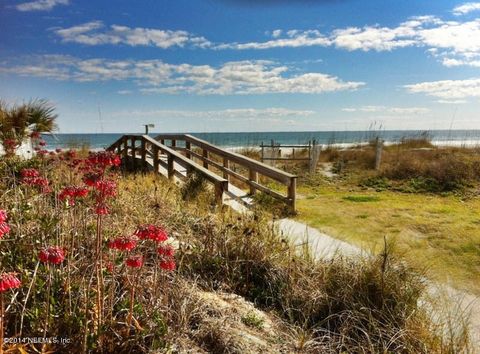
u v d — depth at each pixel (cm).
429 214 739
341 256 409
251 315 331
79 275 293
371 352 292
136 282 286
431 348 301
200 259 413
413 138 1948
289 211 724
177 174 914
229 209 639
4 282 167
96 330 236
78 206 367
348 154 1605
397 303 342
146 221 466
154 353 245
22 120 827
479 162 1117
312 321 352
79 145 1215
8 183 501
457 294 399
